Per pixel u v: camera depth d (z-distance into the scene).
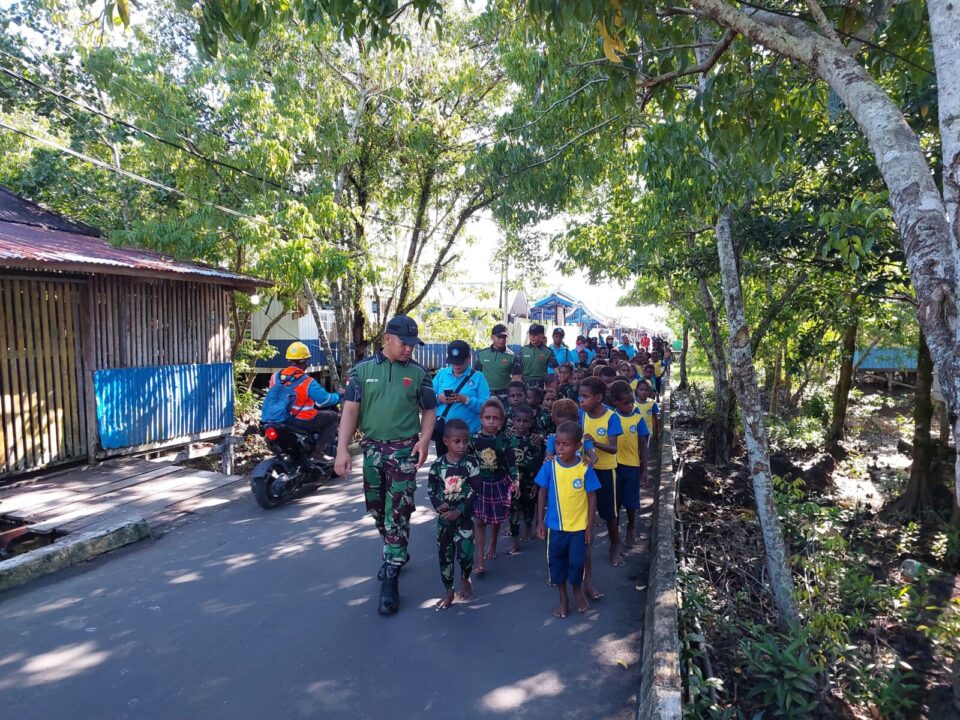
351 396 4.56
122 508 6.46
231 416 9.97
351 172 12.72
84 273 7.53
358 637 4.07
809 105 5.75
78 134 12.45
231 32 4.26
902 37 4.54
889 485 11.67
